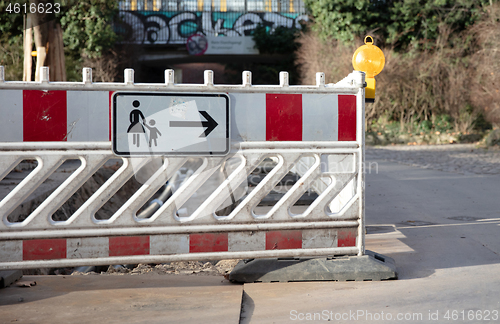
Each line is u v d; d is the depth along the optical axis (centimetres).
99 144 304
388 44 2791
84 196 759
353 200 336
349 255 342
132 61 3041
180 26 3519
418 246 423
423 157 1575
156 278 342
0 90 291
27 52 1251
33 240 299
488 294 292
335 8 2705
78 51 2572
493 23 2097
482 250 403
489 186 841
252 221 324
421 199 714
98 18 2494
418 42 2692
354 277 326
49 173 299
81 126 302
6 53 2241
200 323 253
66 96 300
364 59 365
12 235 296
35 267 299
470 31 2489
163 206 313
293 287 315
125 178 309
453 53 2628
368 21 2727
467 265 360
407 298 289
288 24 3616
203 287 319
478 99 2353
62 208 644
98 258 306
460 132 2484
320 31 2895
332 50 2747
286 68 3662
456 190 799
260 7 3625
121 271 441
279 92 325
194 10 3575
